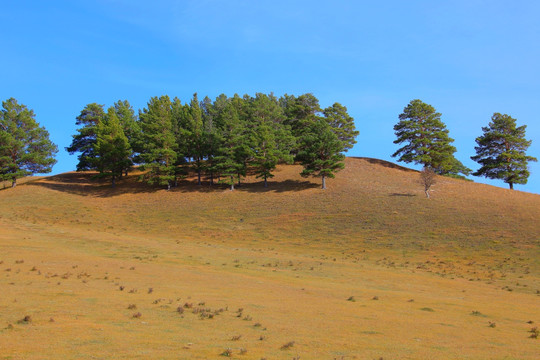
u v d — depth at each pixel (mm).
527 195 70438
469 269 35812
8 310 13539
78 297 16438
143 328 12219
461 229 49750
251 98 120125
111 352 9562
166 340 10961
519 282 30625
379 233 50719
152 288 19484
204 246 44531
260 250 44000
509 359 10883
